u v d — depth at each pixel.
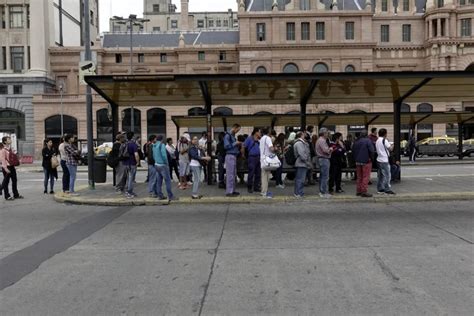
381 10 67.44
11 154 14.52
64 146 14.75
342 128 55.25
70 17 73.69
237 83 14.44
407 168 25.19
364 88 15.41
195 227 9.27
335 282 5.61
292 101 18.75
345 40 65.12
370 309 4.70
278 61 64.62
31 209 12.31
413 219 9.84
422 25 67.12
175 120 23.41
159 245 7.72
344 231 8.64
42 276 6.06
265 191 12.84
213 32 70.44
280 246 7.51
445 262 6.42
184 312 4.70
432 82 14.70
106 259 6.86
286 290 5.34
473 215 10.29
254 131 13.96
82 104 60.91
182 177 15.63
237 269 6.21
